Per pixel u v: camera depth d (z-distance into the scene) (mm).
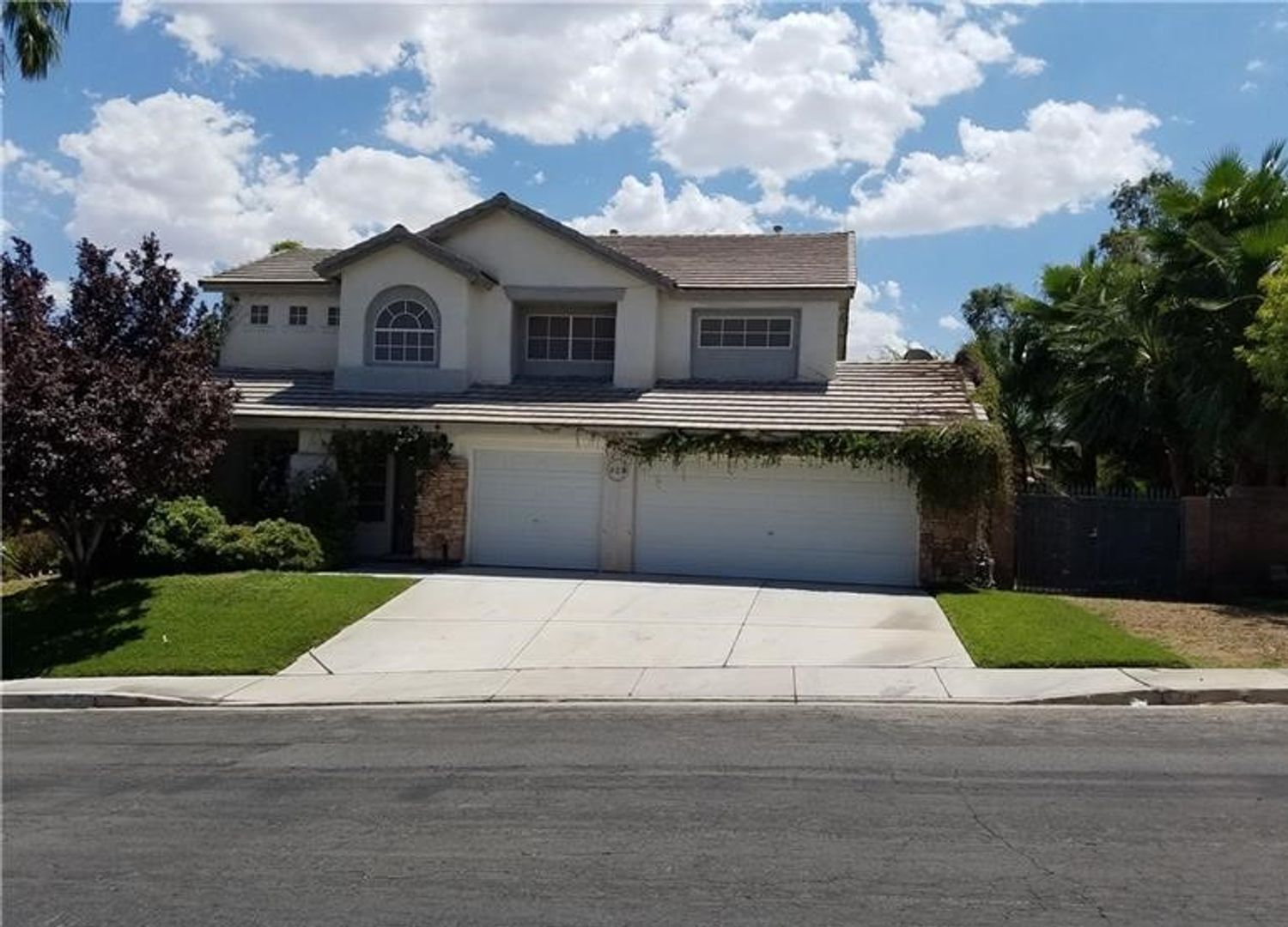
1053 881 5695
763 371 22094
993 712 10242
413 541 20703
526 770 8289
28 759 9125
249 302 24594
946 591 17438
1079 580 18344
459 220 22188
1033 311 24391
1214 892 5523
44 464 14227
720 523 19438
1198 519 18047
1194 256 19859
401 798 7582
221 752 9258
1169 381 20781
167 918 5457
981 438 17906
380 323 22203
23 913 5539
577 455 19984
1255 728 9398
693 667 12500
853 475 18969
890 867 5941
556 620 15164
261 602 15680
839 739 9148
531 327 22875
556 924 5266
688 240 25016
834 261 23031
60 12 19953
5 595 17594
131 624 14742
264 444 22438
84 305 16547
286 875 6047
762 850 6273
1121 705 10500
